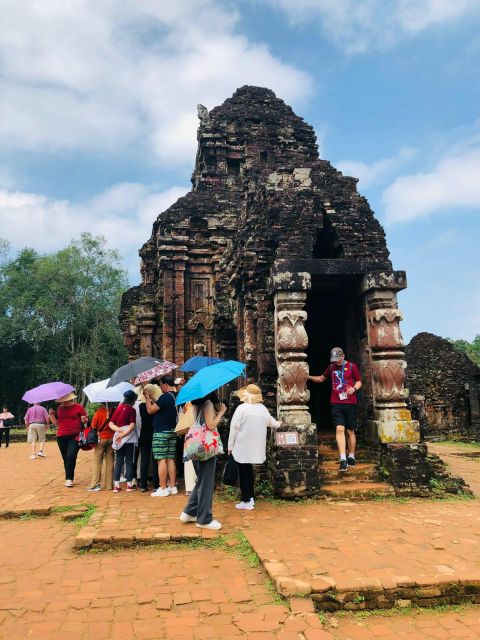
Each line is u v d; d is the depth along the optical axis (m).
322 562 4.73
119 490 8.66
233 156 21.75
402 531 5.81
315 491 7.62
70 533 6.25
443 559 4.80
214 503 7.52
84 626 3.75
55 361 37.75
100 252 38.94
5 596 4.29
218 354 13.56
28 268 41.22
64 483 9.87
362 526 6.05
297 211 9.87
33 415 15.85
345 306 10.55
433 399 26.81
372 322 9.01
